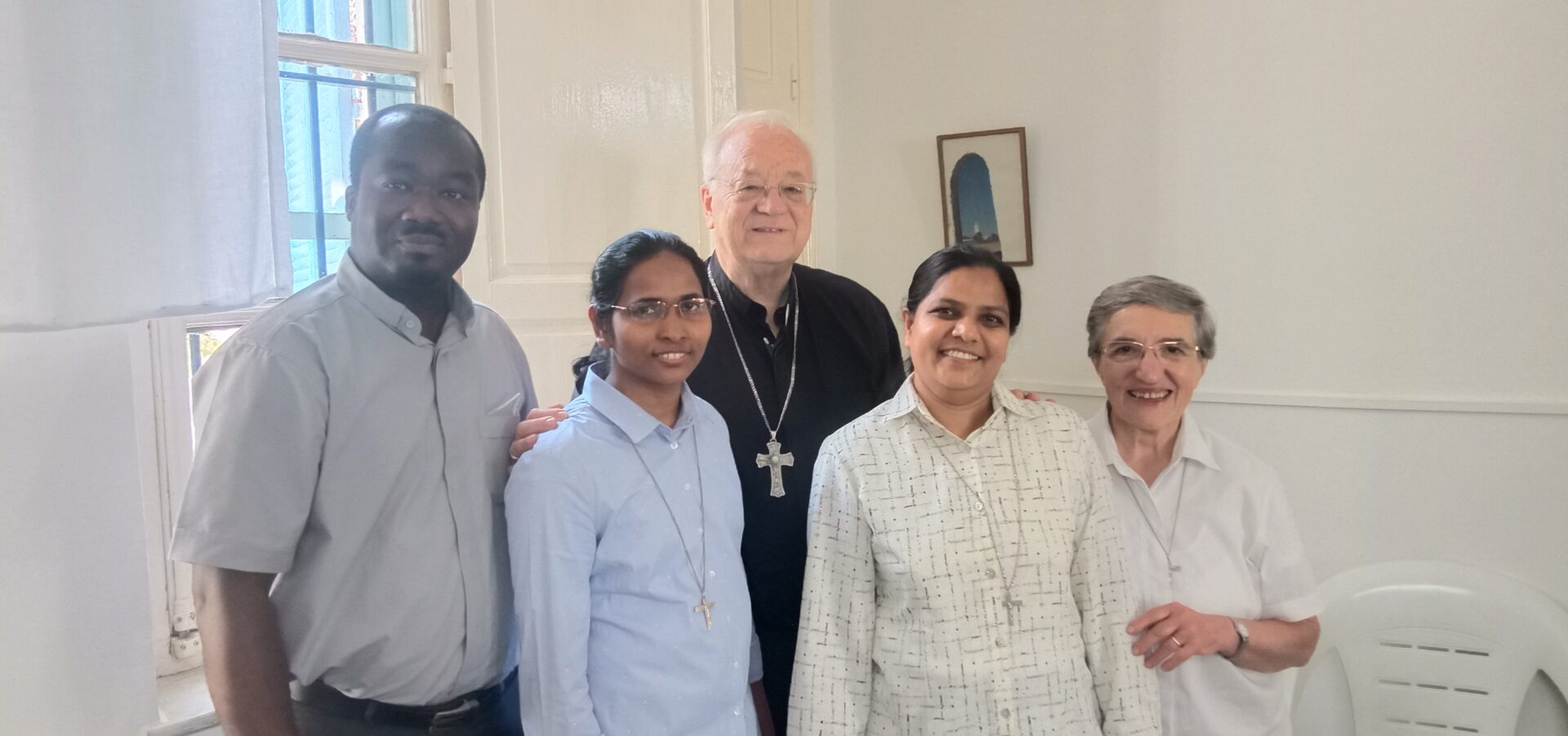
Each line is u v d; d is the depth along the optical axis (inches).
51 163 41.2
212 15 46.7
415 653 51.5
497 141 90.2
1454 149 87.9
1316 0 93.9
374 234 49.7
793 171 69.6
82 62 41.9
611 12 95.1
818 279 76.6
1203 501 65.3
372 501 50.3
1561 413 83.8
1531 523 86.0
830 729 55.3
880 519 56.1
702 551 55.3
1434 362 90.0
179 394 75.9
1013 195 115.9
